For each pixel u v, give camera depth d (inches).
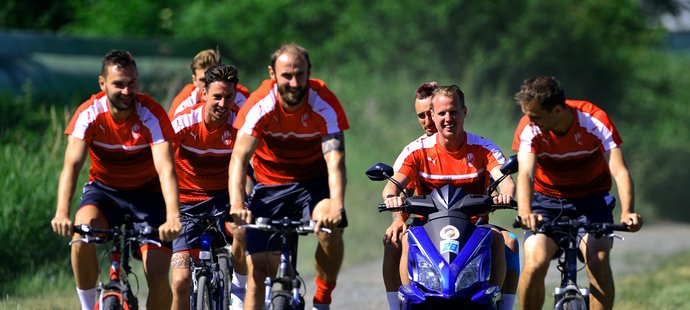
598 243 933.8
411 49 3459.6
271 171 906.1
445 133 941.2
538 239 922.7
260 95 861.2
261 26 3388.3
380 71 3353.8
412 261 874.8
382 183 2421.3
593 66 3821.4
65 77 2544.3
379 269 1861.5
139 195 922.7
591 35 3818.9
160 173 868.6
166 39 3107.8
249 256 896.3
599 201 965.2
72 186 858.1
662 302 1473.9
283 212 911.7
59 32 3496.6
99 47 2790.4
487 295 844.0
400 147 2765.7
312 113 860.0
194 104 1103.0
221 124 1034.1
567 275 874.1
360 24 3437.5
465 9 3523.6
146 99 889.5
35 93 2402.8
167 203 854.5
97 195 910.4
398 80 3257.9
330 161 852.6
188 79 2503.7
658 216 3398.1
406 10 3462.1
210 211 1053.8
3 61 2460.6
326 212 847.7
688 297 1518.2
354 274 1792.6
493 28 3572.8
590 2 4232.3
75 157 863.7
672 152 3846.0
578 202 967.0
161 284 909.2
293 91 824.9
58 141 1736.0
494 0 3575.3
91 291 901.2
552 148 930.7
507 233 955.3
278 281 836.6
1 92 2289.6
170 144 879.7
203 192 1053.8
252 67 3410.4
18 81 2409.0
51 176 1662.2
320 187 905.5
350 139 2682.1
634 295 1556.3
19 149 1733.5
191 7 3474.4
